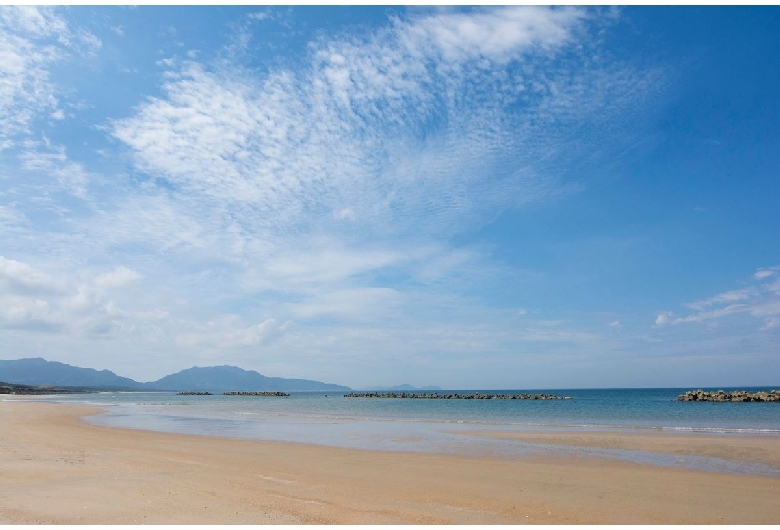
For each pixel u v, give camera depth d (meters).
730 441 23.41
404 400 114.56
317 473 15.04
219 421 38.56
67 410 52.28
